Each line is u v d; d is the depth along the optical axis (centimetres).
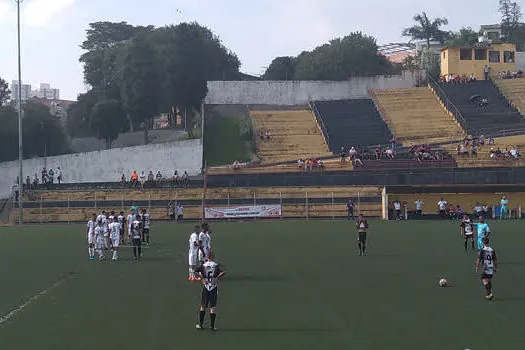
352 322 1587
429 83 9331
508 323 1560
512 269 2552
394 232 4391
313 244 3606
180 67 8331
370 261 2825
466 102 8588
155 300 1916
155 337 1448
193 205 6094
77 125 9819
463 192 5934
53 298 1964
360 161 6550
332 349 1328
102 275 2472
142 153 7219
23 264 2845
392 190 5947
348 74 10844
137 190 6303
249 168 6706
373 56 10944
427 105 8712
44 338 1445
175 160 7262
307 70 11094
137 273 2519
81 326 1566
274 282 2233
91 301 1906
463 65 9856
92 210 6141
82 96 9925
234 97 9225
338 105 8838
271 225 5228
